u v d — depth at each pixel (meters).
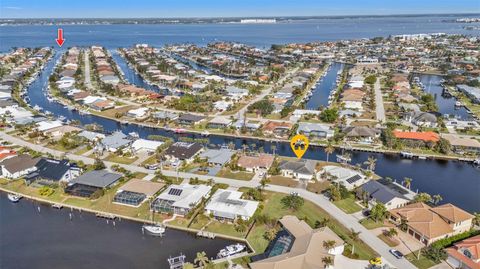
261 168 128.00
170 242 91.38
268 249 87.12
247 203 103.06
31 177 118.38
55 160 128.88
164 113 193.62
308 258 78.06
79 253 87.38
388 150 147.75
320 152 149.12
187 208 100.56
